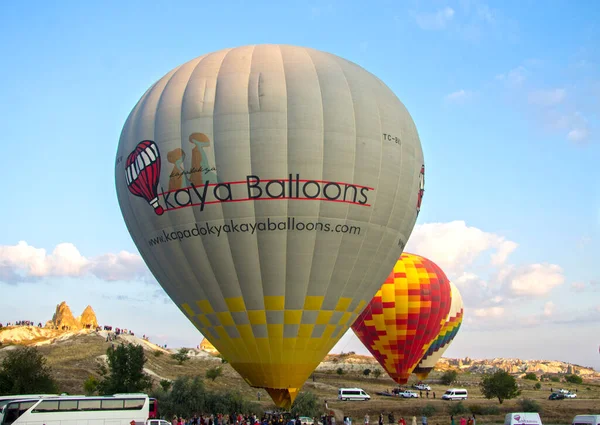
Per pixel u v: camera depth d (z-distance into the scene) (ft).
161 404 149.38
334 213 81.66
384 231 86.89
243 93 82.69
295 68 85.61
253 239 81.05
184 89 86.12
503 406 187.83
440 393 248.11
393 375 173.27
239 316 83.87
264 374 85.25
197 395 154.10
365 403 186.60
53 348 286.05
